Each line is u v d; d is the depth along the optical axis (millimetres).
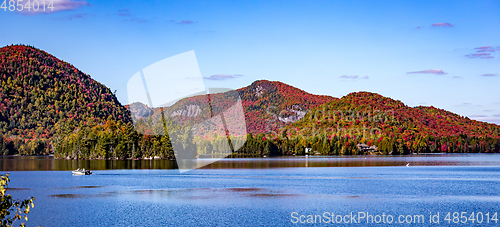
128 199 72125
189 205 66688
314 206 66688
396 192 84062
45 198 72812
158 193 79938
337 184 98125
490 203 71250
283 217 58156
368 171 140750
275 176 120000
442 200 74062
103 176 115375
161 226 52000
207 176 117625
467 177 119312
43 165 163625
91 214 58812
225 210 62312
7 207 17188
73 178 109188
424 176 121812
